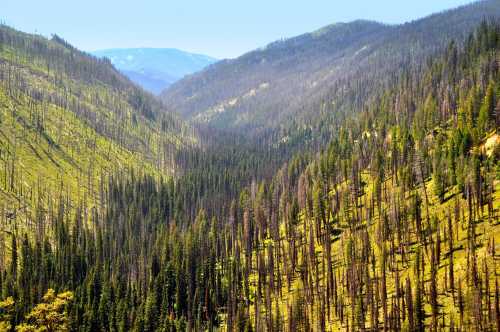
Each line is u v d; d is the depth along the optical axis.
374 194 193.00
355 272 145.50
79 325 131.50
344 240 178.12
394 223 162.75
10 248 184.38
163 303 155.38
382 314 133.50
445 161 176.38
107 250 192.25
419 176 182.00
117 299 147.12
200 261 177.62
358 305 130.75
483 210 146.75
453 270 127.25
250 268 192.88
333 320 142.38
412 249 153.12
